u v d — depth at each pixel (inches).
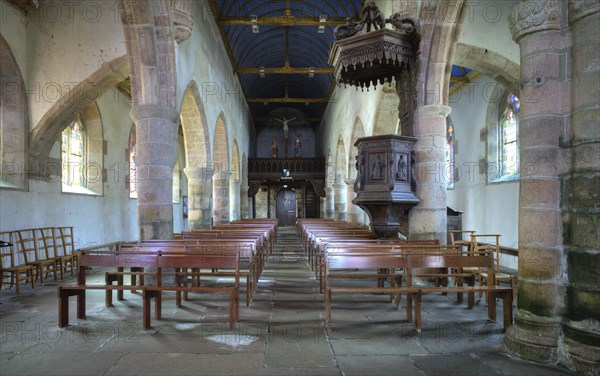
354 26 324.5
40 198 410.6
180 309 244.8
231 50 706.8
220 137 669.3
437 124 317.7
